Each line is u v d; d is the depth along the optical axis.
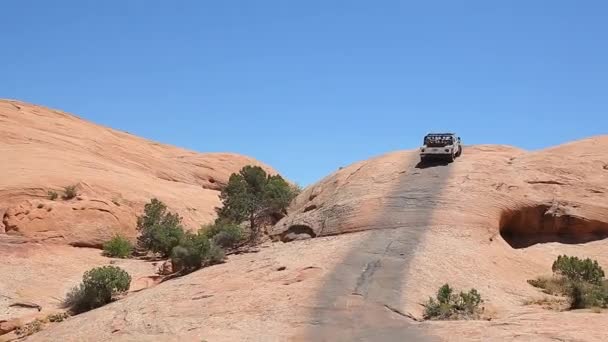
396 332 13.94
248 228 32.53
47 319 20.97
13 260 26.80
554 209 25.97
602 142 31.61
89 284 22.38
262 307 16.94
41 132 46.25
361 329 14.35
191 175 53.22
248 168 34.78
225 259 25.78
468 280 19.31
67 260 28.47
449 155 30.97
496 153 32.97
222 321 16.27
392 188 28.39
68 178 36.12
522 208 25.91
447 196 26.14
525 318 14.59
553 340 12.29
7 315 21.52
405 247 21.69
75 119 55.59
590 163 28.67
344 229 26.03
